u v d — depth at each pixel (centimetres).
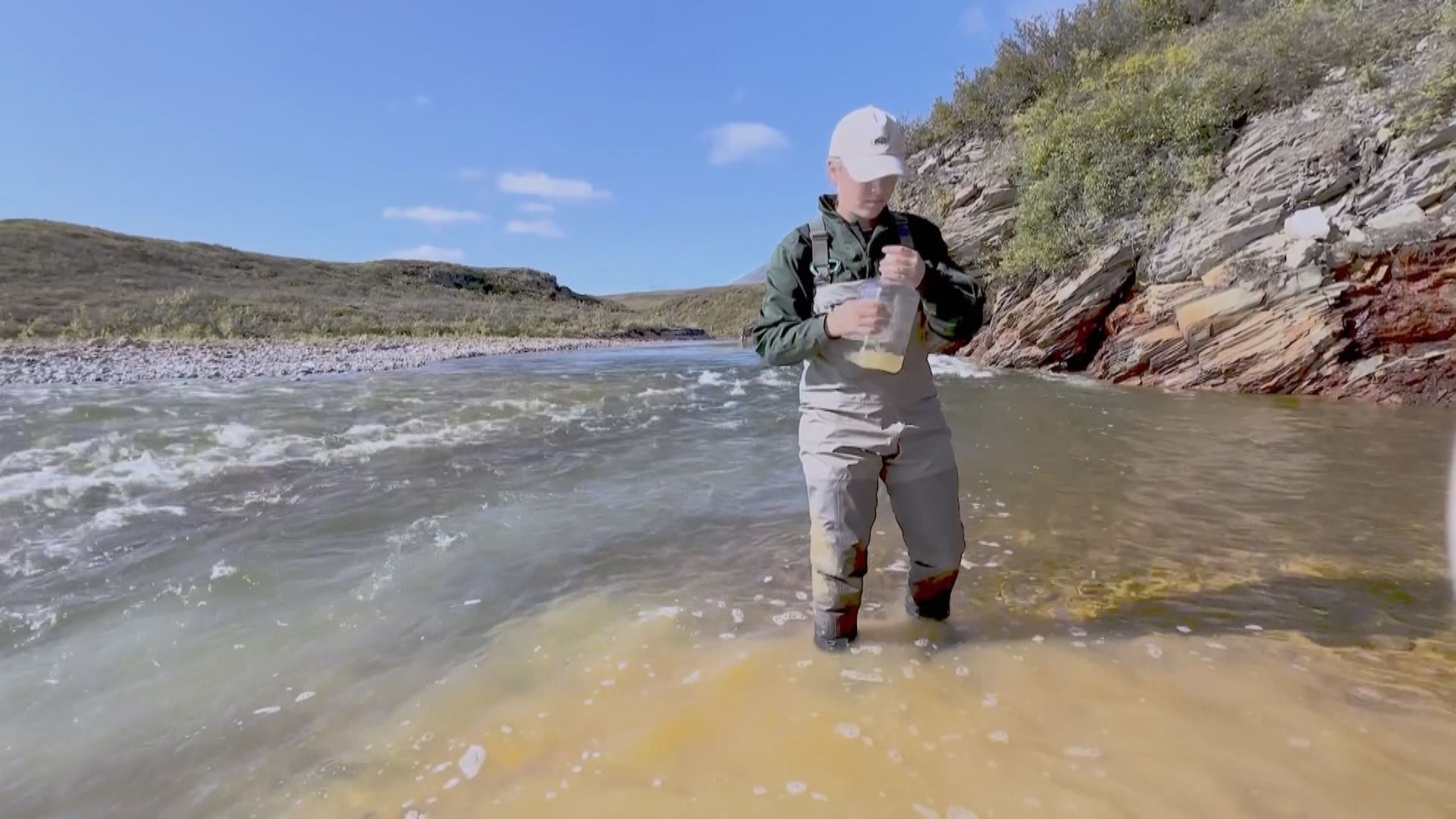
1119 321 1234
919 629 271
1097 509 427
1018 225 1470
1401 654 243
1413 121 976
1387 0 1159
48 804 185
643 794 179
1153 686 224
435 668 248
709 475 534
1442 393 863
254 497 470
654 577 333
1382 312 934
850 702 219
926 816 168
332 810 178
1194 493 461
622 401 940
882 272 236
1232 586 306
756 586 321
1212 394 981
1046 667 238
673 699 224
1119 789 175
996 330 1445
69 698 233
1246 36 1297
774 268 268
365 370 1445
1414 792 170
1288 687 221
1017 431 694
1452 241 881
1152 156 1291
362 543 381
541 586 322
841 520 253
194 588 321
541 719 215
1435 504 426
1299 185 1070
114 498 465
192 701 231
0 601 307
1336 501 436
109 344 1828
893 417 255
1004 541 371
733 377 1260
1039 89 1659
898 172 237
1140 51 1522
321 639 272
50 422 729
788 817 169
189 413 796
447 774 191
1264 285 1027
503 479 525
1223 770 181
